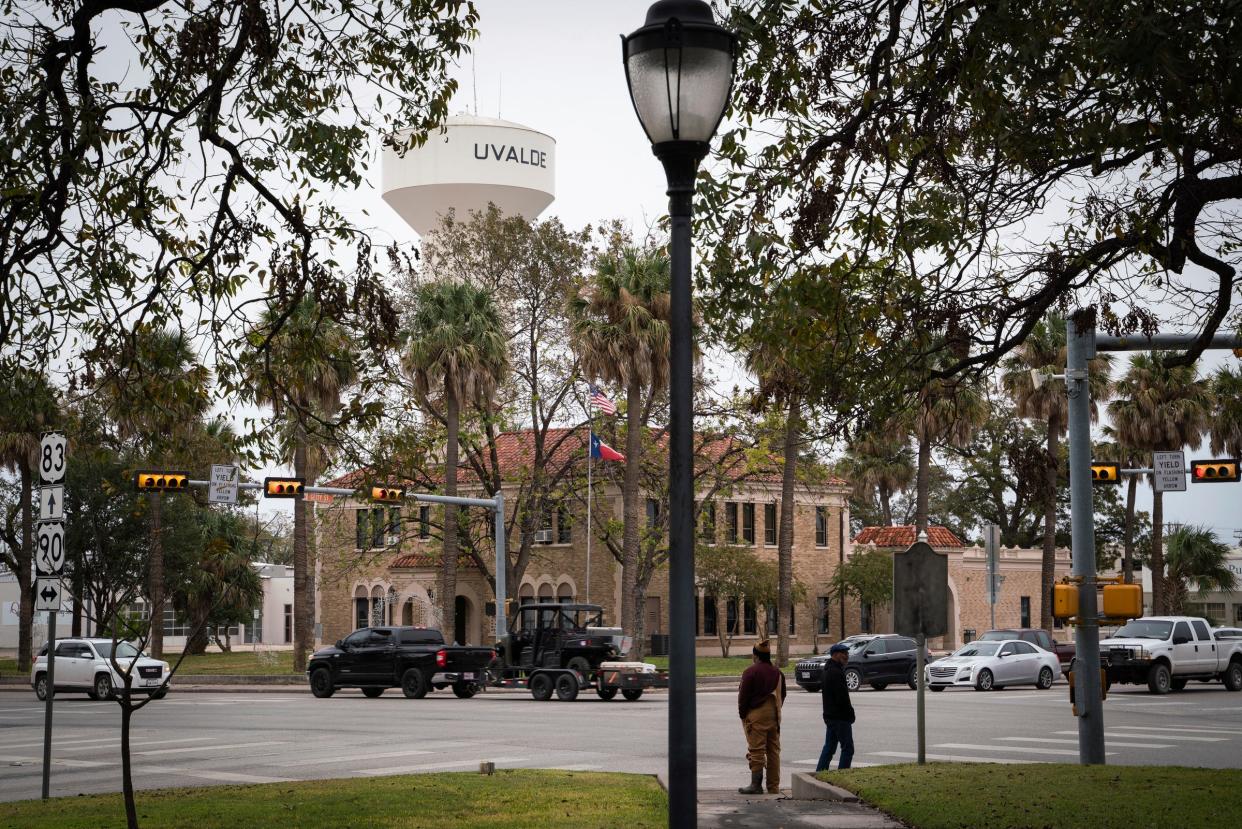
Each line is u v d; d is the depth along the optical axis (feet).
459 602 211.41
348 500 176.04
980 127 40.06
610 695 116.16
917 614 54.60
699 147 25.80
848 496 224.12
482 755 68.39
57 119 42.78
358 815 42.86
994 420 178.81
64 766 64.80
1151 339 56.13
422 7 45.11
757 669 51.47
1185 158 35.81
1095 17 34.81
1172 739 75.00
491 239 169.07
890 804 43.16
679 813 24.03
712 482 175.52
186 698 125.29
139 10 42.45
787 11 41.70
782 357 44.68
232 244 44.19
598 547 199.31
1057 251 43.14
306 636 158.61
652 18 25.91
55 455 48.78
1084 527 56.08
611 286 146.61
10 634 303.07
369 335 44.32
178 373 45.91
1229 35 31.78
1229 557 266.77
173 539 176.96
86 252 45.03
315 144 42.32
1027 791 43.93
